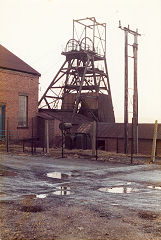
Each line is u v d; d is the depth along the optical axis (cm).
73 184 1082
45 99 3600
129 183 1127
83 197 899
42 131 2820
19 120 2664
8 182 1080
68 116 3262
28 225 645
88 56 3544
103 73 3834
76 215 723
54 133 2870
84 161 1691
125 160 1755
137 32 2356
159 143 2553
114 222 678
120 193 959
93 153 1884
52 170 1370
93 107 3656
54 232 609
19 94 2633
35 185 1049
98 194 941
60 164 1556
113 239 581
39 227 635
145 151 2606
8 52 2802
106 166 1527
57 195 918
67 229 629
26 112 2734
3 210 743
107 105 3800
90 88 3709
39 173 1288
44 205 802
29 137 2748
